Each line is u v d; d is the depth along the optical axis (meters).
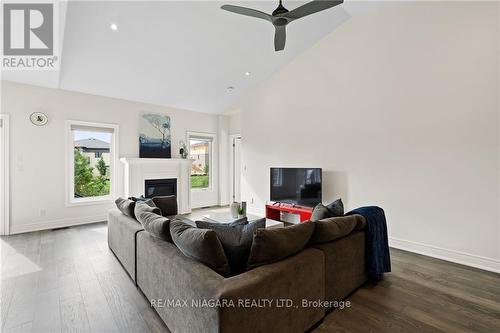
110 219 3.30
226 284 1.35
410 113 3.29
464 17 2.85
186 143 6.26
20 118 4.10
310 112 4.51
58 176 4.47
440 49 3.03
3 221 3.98
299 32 4.08
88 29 3.19
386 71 3.51
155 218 2.19
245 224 1.94
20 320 1.87
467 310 2.00
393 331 1.76
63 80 4.24
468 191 2.87
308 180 4.31
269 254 1.60
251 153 5.71
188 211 5.96
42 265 2.83
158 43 3.67
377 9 3.59
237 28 3.67
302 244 1.81
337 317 1.93
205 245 1.53
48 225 4.37
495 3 2.65
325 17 3.82
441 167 3.05
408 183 3.33
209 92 5.47
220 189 6.95
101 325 1.82
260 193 5.52
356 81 3.85
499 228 2.68
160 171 5.50
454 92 2.94
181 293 1.56
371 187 3.70
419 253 3.23
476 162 2.81
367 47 3.71
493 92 2.69
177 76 4.63
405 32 3.32
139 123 5.44
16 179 4.08
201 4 3.14
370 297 2.20
